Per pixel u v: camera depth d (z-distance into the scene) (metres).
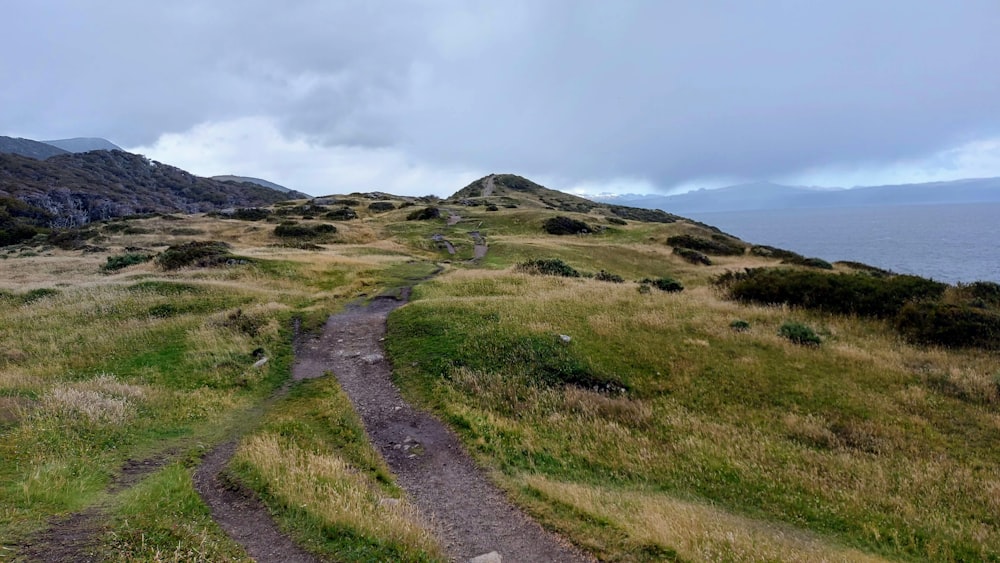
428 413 14.01
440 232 67.81
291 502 8.40
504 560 7.66
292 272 33.44
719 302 24.95
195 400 14.11
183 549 6.90
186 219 80.88
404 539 7.59
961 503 10.55
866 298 22.56
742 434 13.21
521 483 10.35
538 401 14.67
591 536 8.27
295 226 64.62
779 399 14.89
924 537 9.48
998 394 14.57
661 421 13.77
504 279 31.00
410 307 22.86
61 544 6.71
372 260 41.91
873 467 11.78
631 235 69.62
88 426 11.32
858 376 16.14
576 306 22.75
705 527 8.95
